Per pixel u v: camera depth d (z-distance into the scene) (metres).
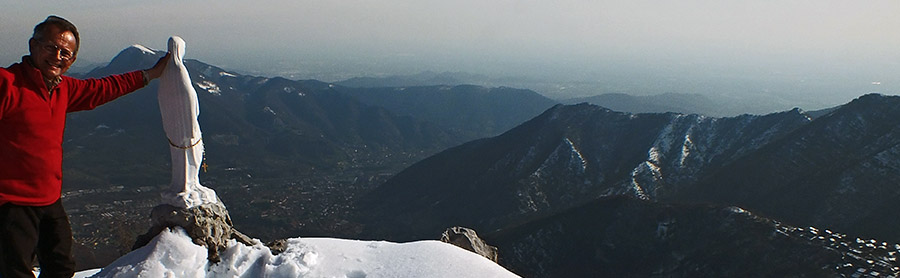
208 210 7.70
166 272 6.93
